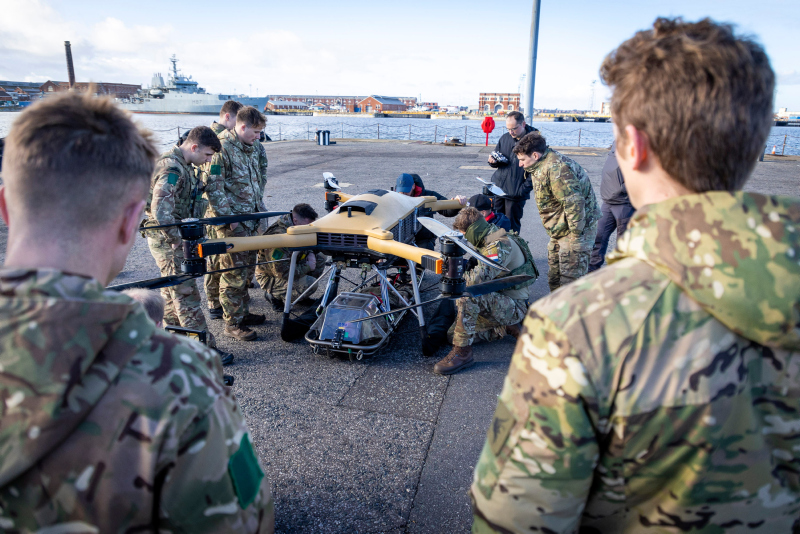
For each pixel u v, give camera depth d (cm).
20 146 78
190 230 301
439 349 389
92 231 82
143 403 73
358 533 213
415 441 276
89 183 79
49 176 77
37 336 68
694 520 78
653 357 72
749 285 66
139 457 73
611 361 73
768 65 75
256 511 91
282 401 314
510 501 84
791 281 66
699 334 72
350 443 273
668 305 73
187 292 348
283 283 456
